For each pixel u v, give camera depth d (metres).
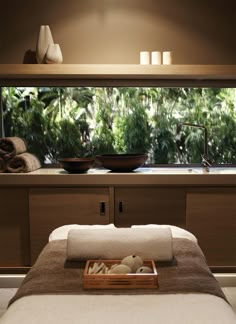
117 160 2.65
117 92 3.12
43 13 2.94
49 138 3.17
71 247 1.46
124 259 1.35
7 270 2.72
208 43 2.97
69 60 2.98
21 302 1.15
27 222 2.69
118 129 3.17
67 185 2.62
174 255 1.51
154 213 2.66
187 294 1.19
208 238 2.68
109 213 2.64
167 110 3.15
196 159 3.18
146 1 2.94
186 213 2.66
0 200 2.67
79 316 1.05
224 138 3.19
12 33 2.95
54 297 1.17
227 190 2.65
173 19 2.96
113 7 2.94
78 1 2.93
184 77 2.90
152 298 1.16
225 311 1.09
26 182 2.62
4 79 3.03
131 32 2.96
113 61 2.98
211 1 2.94
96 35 2.96
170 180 2.61
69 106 3.13
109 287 1.23
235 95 3.14
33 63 2.97
